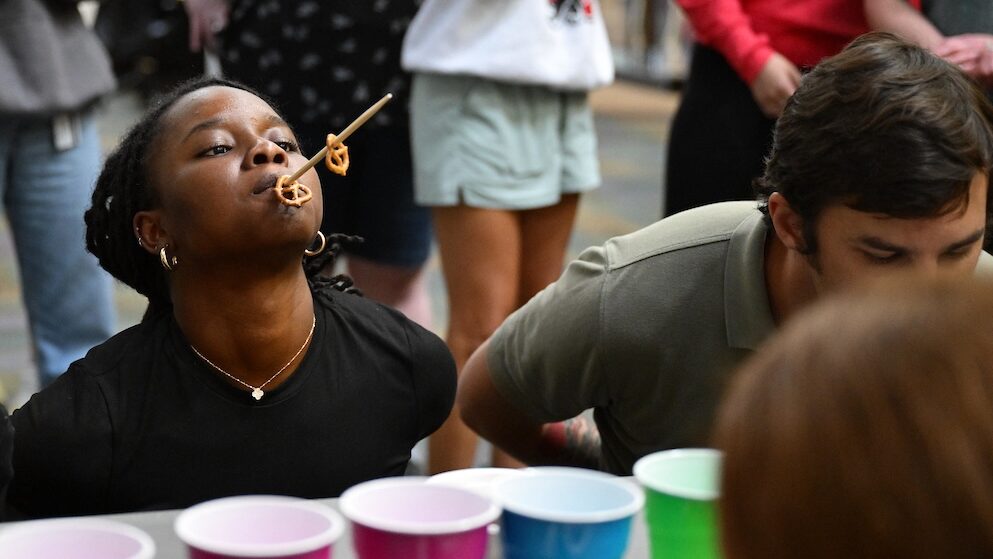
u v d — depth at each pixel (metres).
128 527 0.95
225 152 1.37
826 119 1.29
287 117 2.51
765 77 2.30
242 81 2.54
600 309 1.56
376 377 1.48
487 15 2.23
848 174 1.26
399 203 2.57
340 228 2.58
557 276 2.47
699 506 0.98
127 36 4.71
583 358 1.59
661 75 8.25
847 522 0.56
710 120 2.43
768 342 0.64
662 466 1.06
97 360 1.42
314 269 1.57
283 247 1.36
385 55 2.46
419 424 1.54
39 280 2.65
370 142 2.51
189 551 0.92
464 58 2.22
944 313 0.58
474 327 2.32
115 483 1.38
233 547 0.89
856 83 1.29
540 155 2.32
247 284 1.38
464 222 2.29
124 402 1.39
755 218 1.52
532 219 2.42
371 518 0.95
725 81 2.41
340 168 1.31
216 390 1.40
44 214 2.58
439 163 2.29
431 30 2.26
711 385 1.54
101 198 1.49
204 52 3.55
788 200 1.36
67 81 2.49
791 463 0.58
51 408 1.37
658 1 8.30
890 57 1.31
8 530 0.95
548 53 2.25
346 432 1.45
